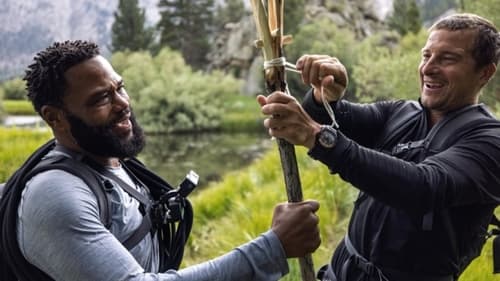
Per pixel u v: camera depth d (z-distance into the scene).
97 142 2.14
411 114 2.52
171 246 2.36
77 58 2.11
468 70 2.32
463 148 2.20
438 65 2.35
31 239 1.94
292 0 45.38
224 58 54.94
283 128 2.02
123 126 2.18
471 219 2.33
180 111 40.16
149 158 28.66
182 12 58.41
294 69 2.29
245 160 27.98
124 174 2.33
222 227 7.69
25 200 1.97
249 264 1.98
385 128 2.60
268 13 2.18
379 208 2.40
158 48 58.31
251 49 53.53
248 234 6.73
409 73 9.15
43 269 1.96
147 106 39.88
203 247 7.32
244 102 45.56
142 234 2.17
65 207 1.92
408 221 2.32
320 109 2.53
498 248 2.43
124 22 57.81
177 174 23.73
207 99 41.44
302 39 39.12
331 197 7.18
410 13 46.03
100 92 2.11
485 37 2.32
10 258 2.01
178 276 1.94
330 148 2.00
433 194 2.05
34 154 2.17
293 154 2.16
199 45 57.66
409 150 2.38
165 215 2.30
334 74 2.29
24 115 35.09
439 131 2.34
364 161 2.01
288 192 2.17
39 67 2.12
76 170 2.04
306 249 2.07
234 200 8.54
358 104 2.65
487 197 2.20
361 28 47.22
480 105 2.39
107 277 1.88
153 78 41.09
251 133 39.97
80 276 1.89
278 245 2.02
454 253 2.34
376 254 2.39
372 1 49.44
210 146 33.72
